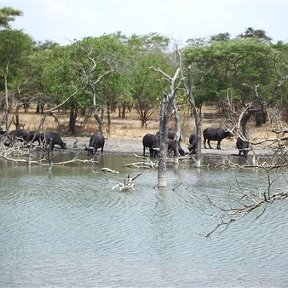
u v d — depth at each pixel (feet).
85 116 274.16
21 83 231.09
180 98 244.22
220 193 129.18
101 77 212.43
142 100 260.01
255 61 236.02
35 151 202.49
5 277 74.79
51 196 122.93
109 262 81.56
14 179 143.02
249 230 99.14
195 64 243.40
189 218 106.42
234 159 189.67
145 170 163.84
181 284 73.77
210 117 288.71
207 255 85.61
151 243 90.68
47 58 255.91
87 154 197.36
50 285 72.28
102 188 133.08
